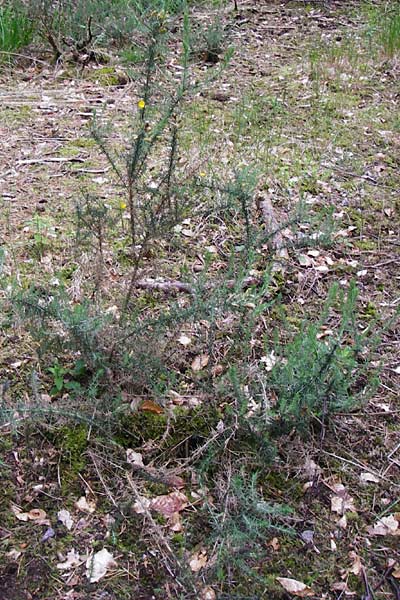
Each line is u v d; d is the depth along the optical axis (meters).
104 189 4.32
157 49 2.70
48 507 2.51
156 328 2.83
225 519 2.40
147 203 2.81
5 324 3.05
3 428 2.72
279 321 3.36
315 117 5.45
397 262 3.91
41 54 6.28
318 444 2.78
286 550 2.43
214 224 4.01
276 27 7.47
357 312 3.50
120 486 2.58
